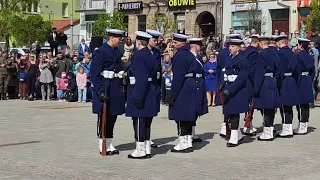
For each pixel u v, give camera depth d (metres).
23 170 10.23
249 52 13.97
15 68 28.12
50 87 27.14
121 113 11.77
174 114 12.11
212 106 23.05
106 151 11.81
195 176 9.72
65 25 59.34
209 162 11.05
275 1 36.69
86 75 25.34
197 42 12.75
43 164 10.79
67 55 26.97
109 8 48.16
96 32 41.75
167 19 39.41
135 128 11.47
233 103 12.81
